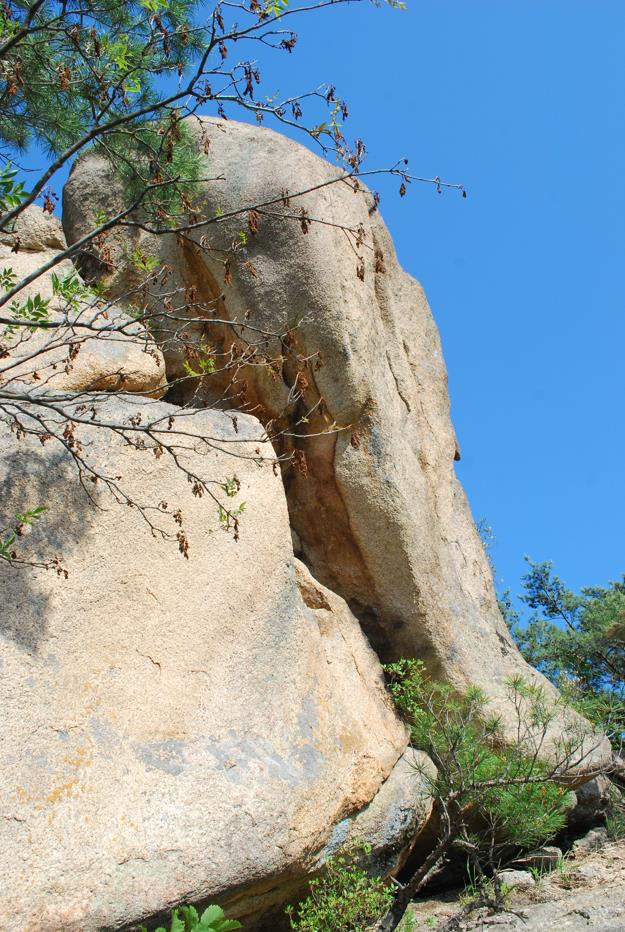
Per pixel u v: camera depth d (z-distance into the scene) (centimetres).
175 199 676
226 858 519
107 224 493
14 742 481
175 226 698
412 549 778
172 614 580
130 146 665
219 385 789
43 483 559
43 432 548
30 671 506
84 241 490
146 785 514
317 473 782
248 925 593
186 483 621
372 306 839
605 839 879
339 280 780
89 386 659
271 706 600
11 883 445
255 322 772
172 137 525
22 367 634
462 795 677
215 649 591
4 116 648
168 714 550
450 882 800
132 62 567
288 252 775
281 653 625
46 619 526
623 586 1554
